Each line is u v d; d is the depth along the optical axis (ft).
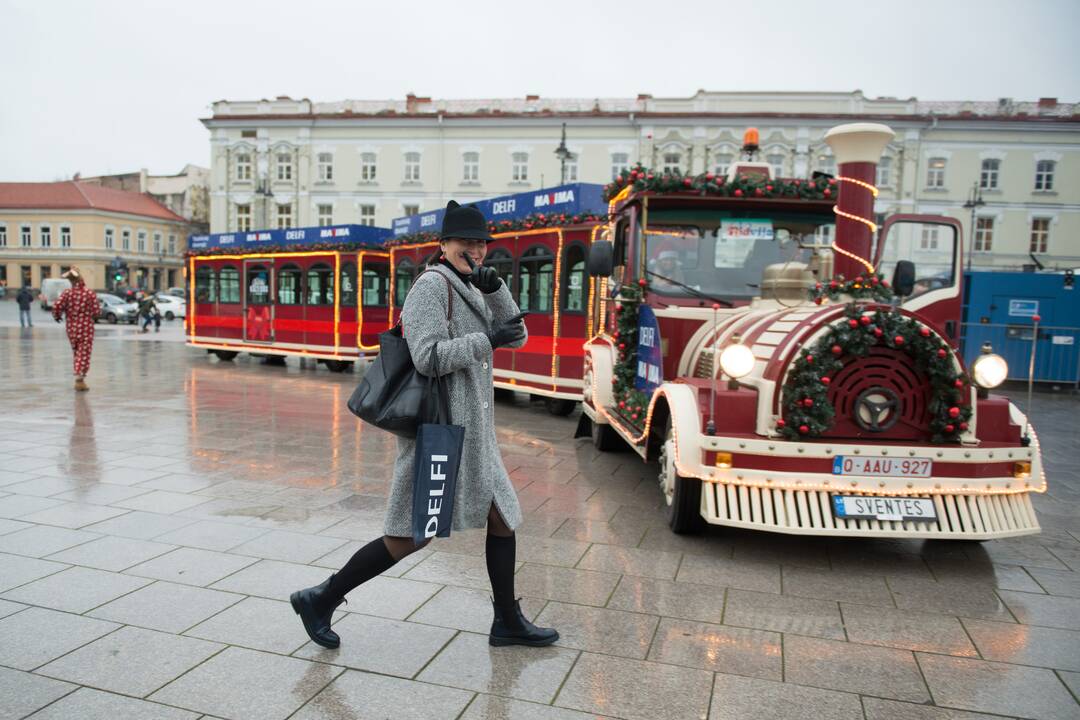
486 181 137.49
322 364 60.95
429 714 9.73
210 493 19.61
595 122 132.05
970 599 13.96
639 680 10.69
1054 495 22.35
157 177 243.81
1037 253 126.11
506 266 38.47
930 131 125.08
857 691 10.54
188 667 10.77
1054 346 52.90
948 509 15.08
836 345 14.84
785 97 127.75
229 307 59.52
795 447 14.88
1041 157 124.16
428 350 10.11
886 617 13.06
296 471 22.27
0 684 10.22
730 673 10.96
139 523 16.98
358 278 52.70
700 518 16.78
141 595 13.12
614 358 25.91
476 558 15.33
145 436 26.99
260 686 10.31
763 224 22.45
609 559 15.53
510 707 9.93
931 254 23.77
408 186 139.74
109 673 10.55
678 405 16.01
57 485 19.98
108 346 73.10
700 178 21.47
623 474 23.11
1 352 60.13
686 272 22.34
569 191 33.65
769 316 17.52
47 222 212.23
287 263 55.31
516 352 37.65
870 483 14.96
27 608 12.52
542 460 25.04
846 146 18.62
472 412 10.73
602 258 21.98
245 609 12.65
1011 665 11.39
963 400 15.28
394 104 142.61
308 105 143.02
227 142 144.66
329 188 141.69
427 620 12.44
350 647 11.46
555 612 12.91
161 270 232.53
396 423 10.09
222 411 33.40
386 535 10.78
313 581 13.88
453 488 10.17
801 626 12.61
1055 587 14.62
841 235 18.86
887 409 15.26
